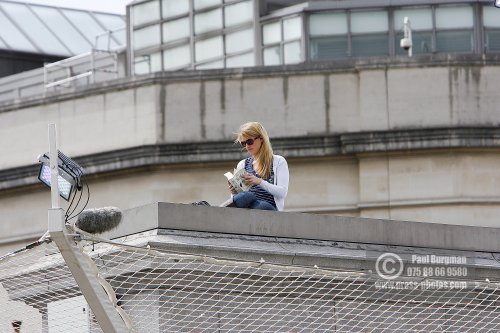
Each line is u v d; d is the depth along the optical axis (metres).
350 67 60.84
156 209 24.19
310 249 25.05
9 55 82.88
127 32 74.31
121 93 62.28
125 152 61.38
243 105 61.16
